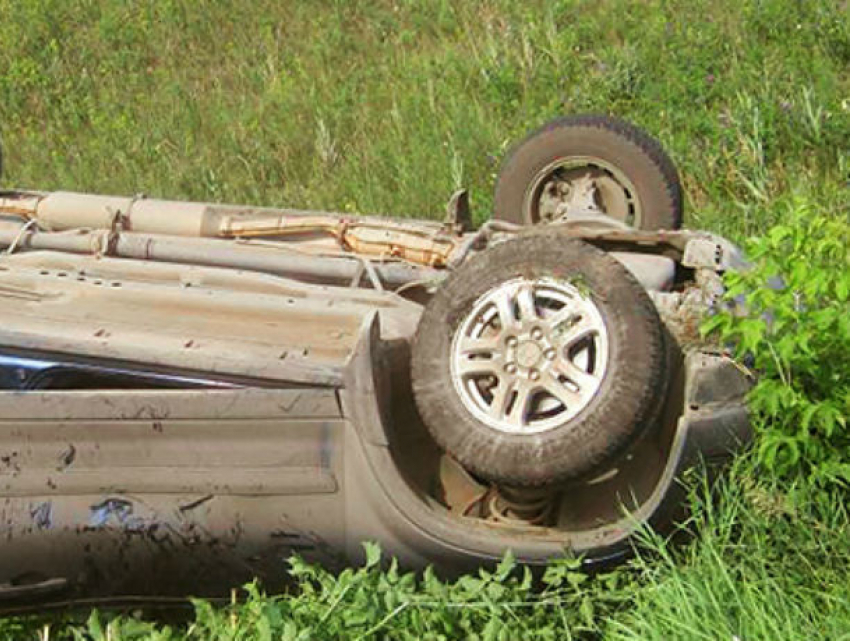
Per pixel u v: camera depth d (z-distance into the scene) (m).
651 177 6.18
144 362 4.66
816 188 8.08
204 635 4.26
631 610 4.14
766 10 10.41
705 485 4.32
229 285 5.47
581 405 4.26
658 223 6.21
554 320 4.35
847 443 4.62
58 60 12.69
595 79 10.07
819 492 4.52
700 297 4.96
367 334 4.35
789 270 4.67
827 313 4.59
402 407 4.84
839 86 9.47
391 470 4.32
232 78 12.12
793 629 3.82
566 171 6.38
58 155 11.15
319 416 4.36
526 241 4.49
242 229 6.00
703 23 10.56
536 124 9.60
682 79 9.66
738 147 8.50
